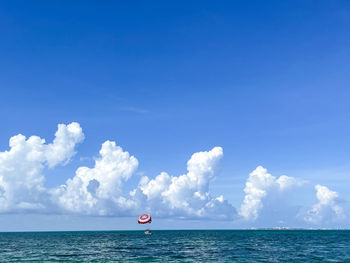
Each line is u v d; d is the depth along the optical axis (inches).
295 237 6658.5
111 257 2433.6
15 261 2199.8
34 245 4106.8
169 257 2415.1
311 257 2390.5
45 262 2130.9
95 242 4835.1
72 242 4879.4
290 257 2389.3
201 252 2832.2
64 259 2313.0
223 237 6801.2
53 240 5723.4
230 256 2470.5
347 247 3462.1
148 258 2353.6
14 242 5000.0
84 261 2183.8
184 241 4975.4
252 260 2199.8
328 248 3312.0
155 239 5871.1
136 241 5059.1
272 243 4298.7
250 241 4896.7
